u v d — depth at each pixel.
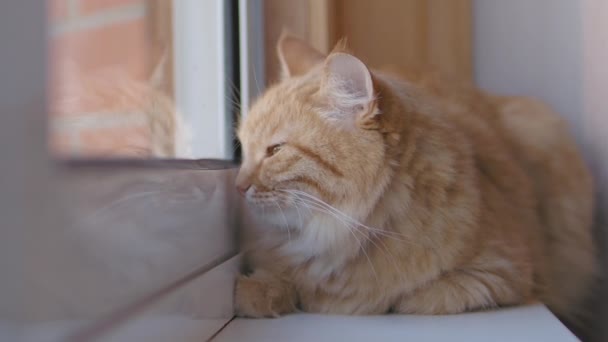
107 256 0.63
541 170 1.78
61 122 0.56
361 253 1.27
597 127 1.77
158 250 0.81
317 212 1.30
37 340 0.48
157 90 1.15
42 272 0.49
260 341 1.07
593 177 1.81
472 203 1.31
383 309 1.27
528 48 2.17
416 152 1.31
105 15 0.87
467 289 1.25
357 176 1.26
